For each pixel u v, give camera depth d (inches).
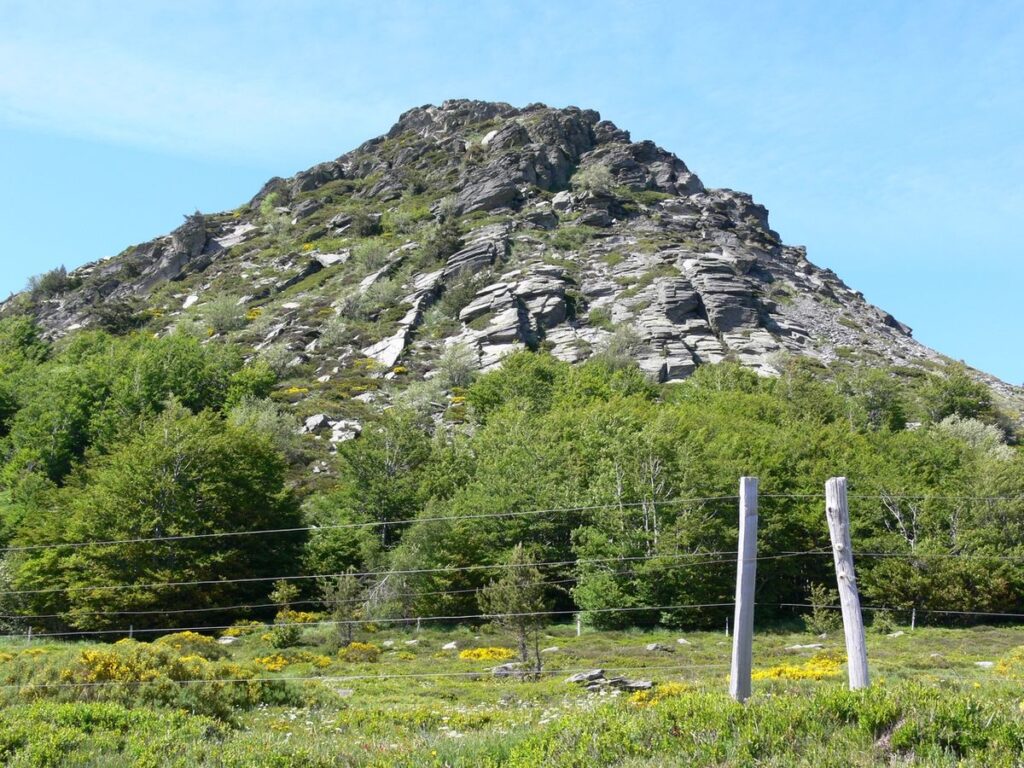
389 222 5684.1
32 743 648.4
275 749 647.1
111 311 4867.1
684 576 1836.9
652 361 3659.0
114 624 1903.3
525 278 4372.5
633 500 2032.5
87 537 2004.2
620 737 547.8
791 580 2084.2
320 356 3981.3
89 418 3048.7
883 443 2618.1
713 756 499.5
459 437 2706.7
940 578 1863.9
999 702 537.3
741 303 4210.1
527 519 2100.1
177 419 2482.8
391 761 589.3
